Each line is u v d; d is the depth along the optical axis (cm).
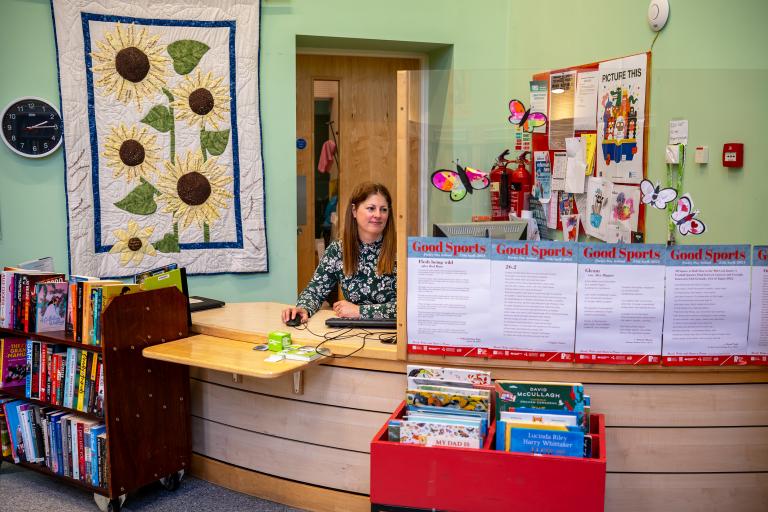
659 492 271
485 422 247
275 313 351
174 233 443
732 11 309
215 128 445
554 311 262
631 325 261
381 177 530
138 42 425
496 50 493
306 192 516
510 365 268
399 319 274
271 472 316
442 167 275
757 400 268
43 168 418
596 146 306
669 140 287
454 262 267
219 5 438
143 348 310
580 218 303
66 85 413
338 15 460
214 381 329
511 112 289
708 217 280
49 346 328
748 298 260
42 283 328
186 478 344
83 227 423
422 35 476
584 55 414
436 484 235
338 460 298
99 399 308
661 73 287
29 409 338
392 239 327
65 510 319
